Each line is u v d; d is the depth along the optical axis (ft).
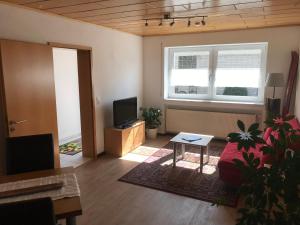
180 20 12.98
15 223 3.65
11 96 9.36
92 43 13.85
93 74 14.07
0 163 9.56
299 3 9.77
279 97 15.48
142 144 17.34
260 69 16.35
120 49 16.40
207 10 10.93
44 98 10.72
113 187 11.11
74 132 19.66
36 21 10.57
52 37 11.35
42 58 10.52
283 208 4.17
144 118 18.72
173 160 13.32
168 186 11.10
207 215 8.97
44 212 3.72
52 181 6.28
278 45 15.07
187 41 17.46
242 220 4.40
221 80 17.60
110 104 15.84
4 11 9.32
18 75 9.56
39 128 10.56
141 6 10.18
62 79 18.25
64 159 14.62
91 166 13.56
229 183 10.25
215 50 17.40
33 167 7.48
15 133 9.59
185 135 13.92
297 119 13.20
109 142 15.25
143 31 16.69
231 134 4.68
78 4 9.78
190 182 11.46
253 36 15.56
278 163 4.31
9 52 9.19
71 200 5.39
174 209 9.37
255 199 4.27
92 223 8.54
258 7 10.39
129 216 8.95
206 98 18.28
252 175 4.33
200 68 18.13
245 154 4.63
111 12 11.17
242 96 17.17
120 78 16.66
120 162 14.10
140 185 11.26
